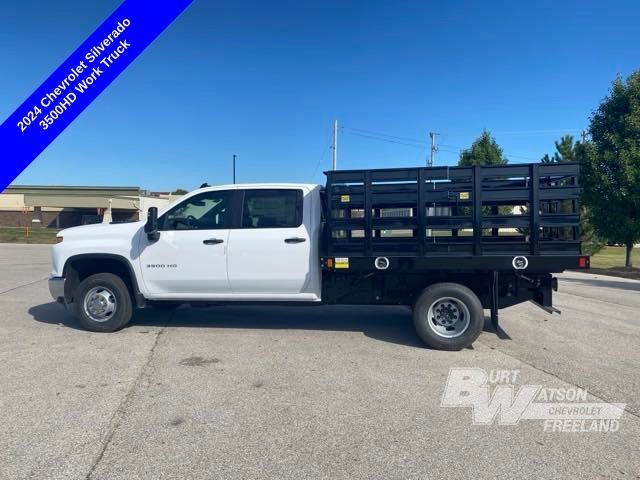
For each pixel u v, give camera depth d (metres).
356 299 6.81
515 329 7.59
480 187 6.11
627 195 17.34
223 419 4.13
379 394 4.73
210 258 6.84
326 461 3.46
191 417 4.16
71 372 5.28
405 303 6.74
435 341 6.25
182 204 7.04
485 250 6.21
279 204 6.85
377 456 3.54
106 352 6.05
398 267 6.34
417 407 4.42
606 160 17.70
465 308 6.21
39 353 5.98
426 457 3.53
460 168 6.14
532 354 6.14
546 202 6.82
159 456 3.51
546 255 6.09
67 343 6.46
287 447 3.66
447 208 6.56
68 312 8.49
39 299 9.83
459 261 6.24
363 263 6.40
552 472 3.34
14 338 6.71
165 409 4.32
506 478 3.26
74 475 3.26
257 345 6.45
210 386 4.89
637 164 17.02
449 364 5.70
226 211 6.94
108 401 4.48
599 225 18.67
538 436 3.88
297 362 5.72
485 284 6.60
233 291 6.91
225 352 6.10
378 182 6.33
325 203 6.85
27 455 3.51
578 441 3.80
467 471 3.35
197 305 7.24
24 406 4.36
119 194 51.19
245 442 3.73
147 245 6.98
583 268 6.01
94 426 3.97
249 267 6.79
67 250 7.11
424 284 6.66
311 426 4.01
